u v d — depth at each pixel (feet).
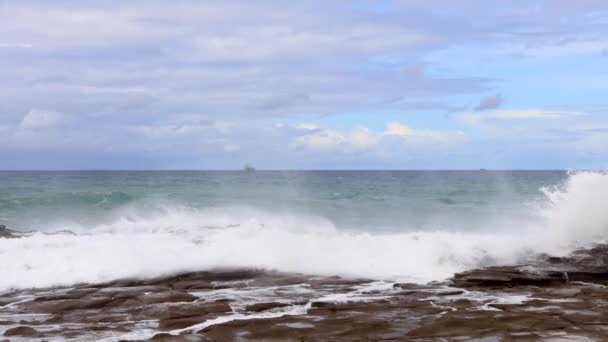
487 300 38.06
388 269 49.24
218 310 35.19
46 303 37.42
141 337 29.43
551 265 48.62
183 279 45.68
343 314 33.60
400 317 32.86
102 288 42.39
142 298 38.45
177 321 32.45
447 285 43.80
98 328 31.27
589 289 41.04
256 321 31.63
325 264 49.75
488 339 28.40
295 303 37.45
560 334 29.12
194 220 83.82
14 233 65.26
